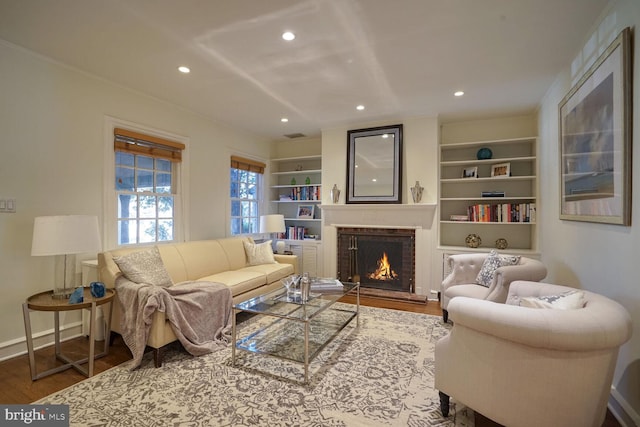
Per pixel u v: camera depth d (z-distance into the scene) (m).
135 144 3.37
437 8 1.96
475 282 3.18
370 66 2.76
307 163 5.61
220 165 4.50
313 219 5.32
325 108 3.90
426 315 3.51
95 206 3.00
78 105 2.86
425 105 3.79
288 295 2.78
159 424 1.68
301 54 2.55
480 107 3.86
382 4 1.92
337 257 4.84
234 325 2.40
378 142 4.50
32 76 2.55
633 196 1.67
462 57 2.59
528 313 1.35
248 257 4.24
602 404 1.36
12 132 2.45
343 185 4.78
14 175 2.47
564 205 2.74
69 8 1.96
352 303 4.01
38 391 1.99
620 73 1.74
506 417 1.43
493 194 4.10
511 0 1.89
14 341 2.47
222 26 2.16
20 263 2.51
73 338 2.83
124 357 2.47
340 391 2.01
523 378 1.38
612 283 1.91
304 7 1.95
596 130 2.06
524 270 2.58
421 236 4.27
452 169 4.53
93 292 2.31
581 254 2.41
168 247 3.33
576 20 2.08
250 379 2.15
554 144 3.12
